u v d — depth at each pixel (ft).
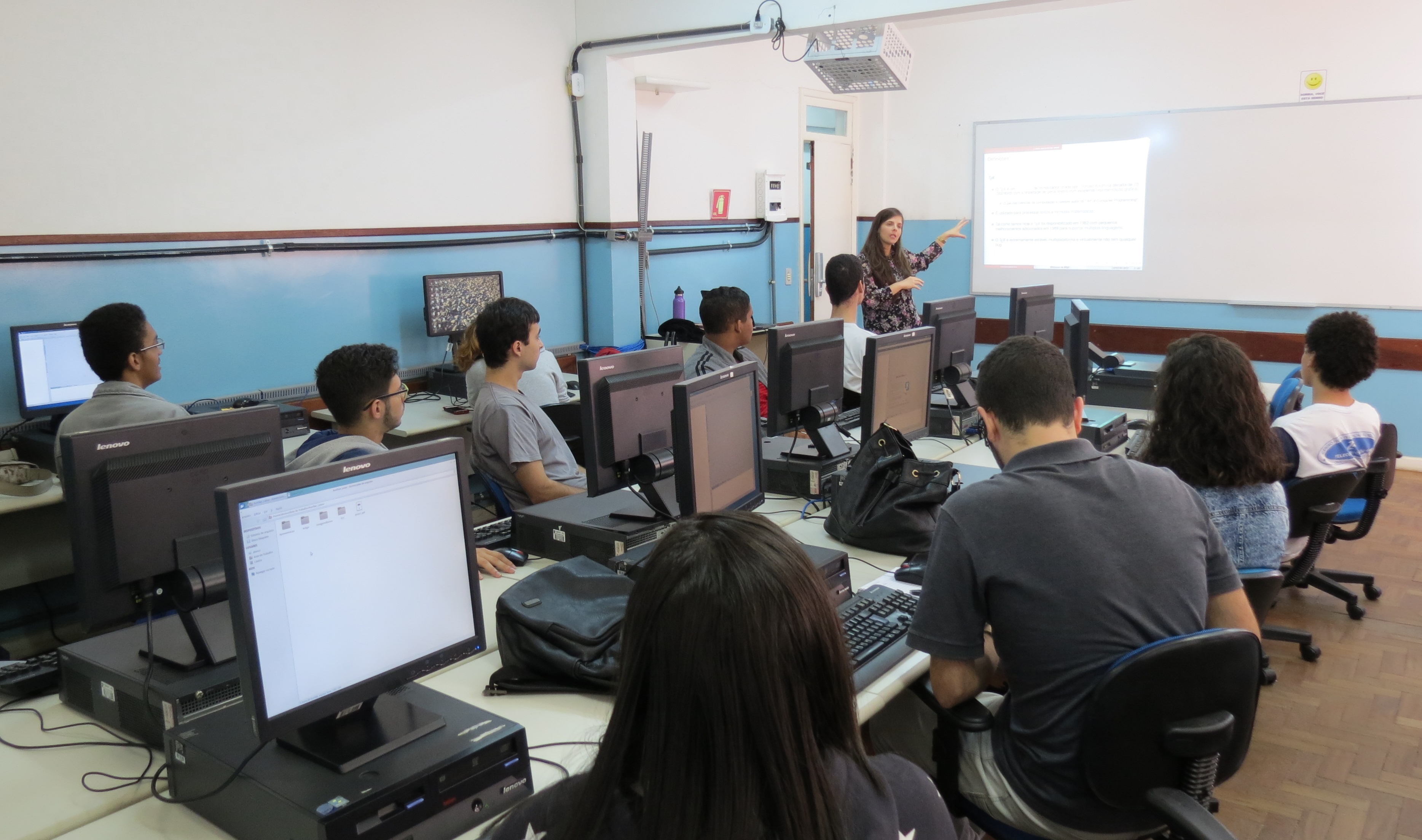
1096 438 11.05
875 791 2.41
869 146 23.77
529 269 16.81
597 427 6.90
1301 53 17.93
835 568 6.53
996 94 21.57
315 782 3.89
